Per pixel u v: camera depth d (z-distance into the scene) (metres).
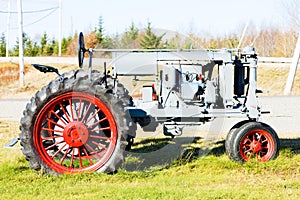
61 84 6.06
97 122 6.14
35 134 6.05
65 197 5.21
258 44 42.47
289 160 6.70
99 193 5.30
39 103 6.04
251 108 6.86
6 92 27.28
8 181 5.83
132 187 5.54
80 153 6.15
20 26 29.08
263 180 5.91
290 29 41.31
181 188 5.52
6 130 10.45
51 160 6.11
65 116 6.35
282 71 26.80
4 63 33.19
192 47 7.23
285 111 14.09
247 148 6.68
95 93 6.07
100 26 33.72
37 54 47.34
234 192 5.29
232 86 7.02
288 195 5.23
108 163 6.09
